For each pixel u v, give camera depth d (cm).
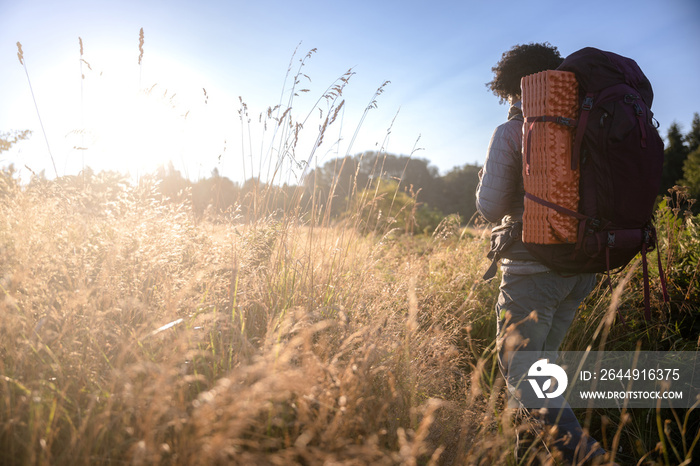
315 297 234
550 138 185
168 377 132
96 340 160
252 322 207
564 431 186
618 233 184
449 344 231
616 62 192
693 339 277
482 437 168
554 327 217
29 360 152
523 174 194
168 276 200
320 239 284
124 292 186
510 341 186
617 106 180
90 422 135
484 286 341
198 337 162
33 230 194
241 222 266
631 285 312
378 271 311
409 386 179
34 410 132
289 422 148
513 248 206
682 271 316
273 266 250
